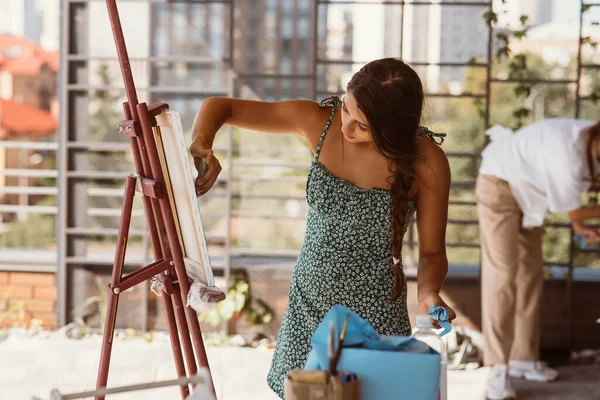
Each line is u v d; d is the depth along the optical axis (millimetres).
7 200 8445
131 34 5484
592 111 5262
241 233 5512
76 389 4336
